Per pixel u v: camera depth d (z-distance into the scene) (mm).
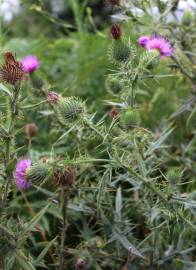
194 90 844
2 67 615
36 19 1841
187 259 707
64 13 2393
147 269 728
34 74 813
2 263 619
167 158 916
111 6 877
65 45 1423
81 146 801
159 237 727
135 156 655
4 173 632
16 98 617
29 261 630
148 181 655
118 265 751
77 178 789
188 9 946
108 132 633
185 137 1012
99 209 693
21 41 1417
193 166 895
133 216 855
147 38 805
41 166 630
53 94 695
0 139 615
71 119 647
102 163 906
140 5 868
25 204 924
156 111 1130
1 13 1166
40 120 1062
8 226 625
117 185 908
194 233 752
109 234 727
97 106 1118
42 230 809
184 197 687
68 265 780
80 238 861
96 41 1320
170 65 866
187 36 911
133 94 680
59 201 711
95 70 1242
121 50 686
